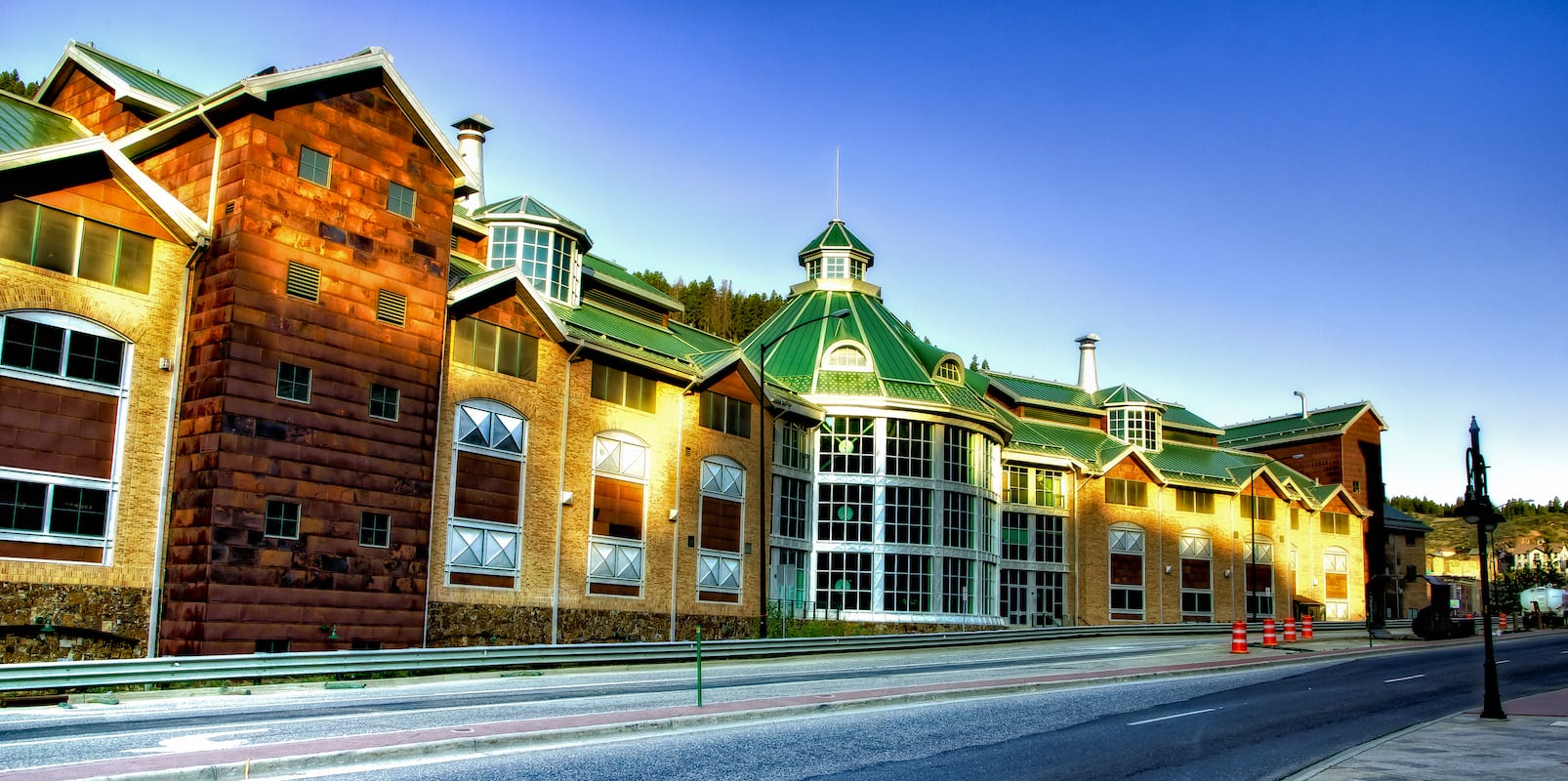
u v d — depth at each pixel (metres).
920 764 15.31
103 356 29.45
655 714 18.47
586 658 31.58
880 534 53.25
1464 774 15.16
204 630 28.61
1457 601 91.62
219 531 29.17
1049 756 16.38
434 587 35.03
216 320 30.44
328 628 31.30
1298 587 78.19
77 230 29.11
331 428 31.98
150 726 17.02
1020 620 64.00
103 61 36.78
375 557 32.69
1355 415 85.25
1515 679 32.12
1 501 27.25
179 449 30.44
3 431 27.41
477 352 37.25
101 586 28.73
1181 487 72.25
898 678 28.09
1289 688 28.09
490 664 29.42
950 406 55.53
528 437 38.56
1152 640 52.19
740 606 47.12
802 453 53.09
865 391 54.44
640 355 42.75
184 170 32.62
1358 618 81.00
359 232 33.41
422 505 34.16
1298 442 87.19
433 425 34.81
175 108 34.41
